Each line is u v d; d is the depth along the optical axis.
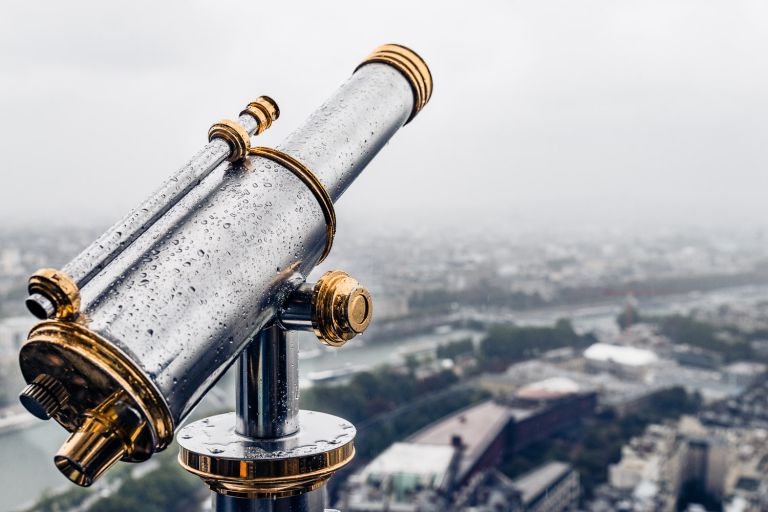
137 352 0.37
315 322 0.48
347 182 0.59
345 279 0.48
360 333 0.49
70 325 0.36
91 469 0.35
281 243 0.48
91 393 0.37
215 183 0.48
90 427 0.36
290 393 0.52
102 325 0.37
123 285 0.39
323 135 0.57
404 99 0.66
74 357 0.36
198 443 0.50
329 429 0.53
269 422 0.51
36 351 0.37
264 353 0.51
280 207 0.48
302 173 0.51
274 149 0.52
